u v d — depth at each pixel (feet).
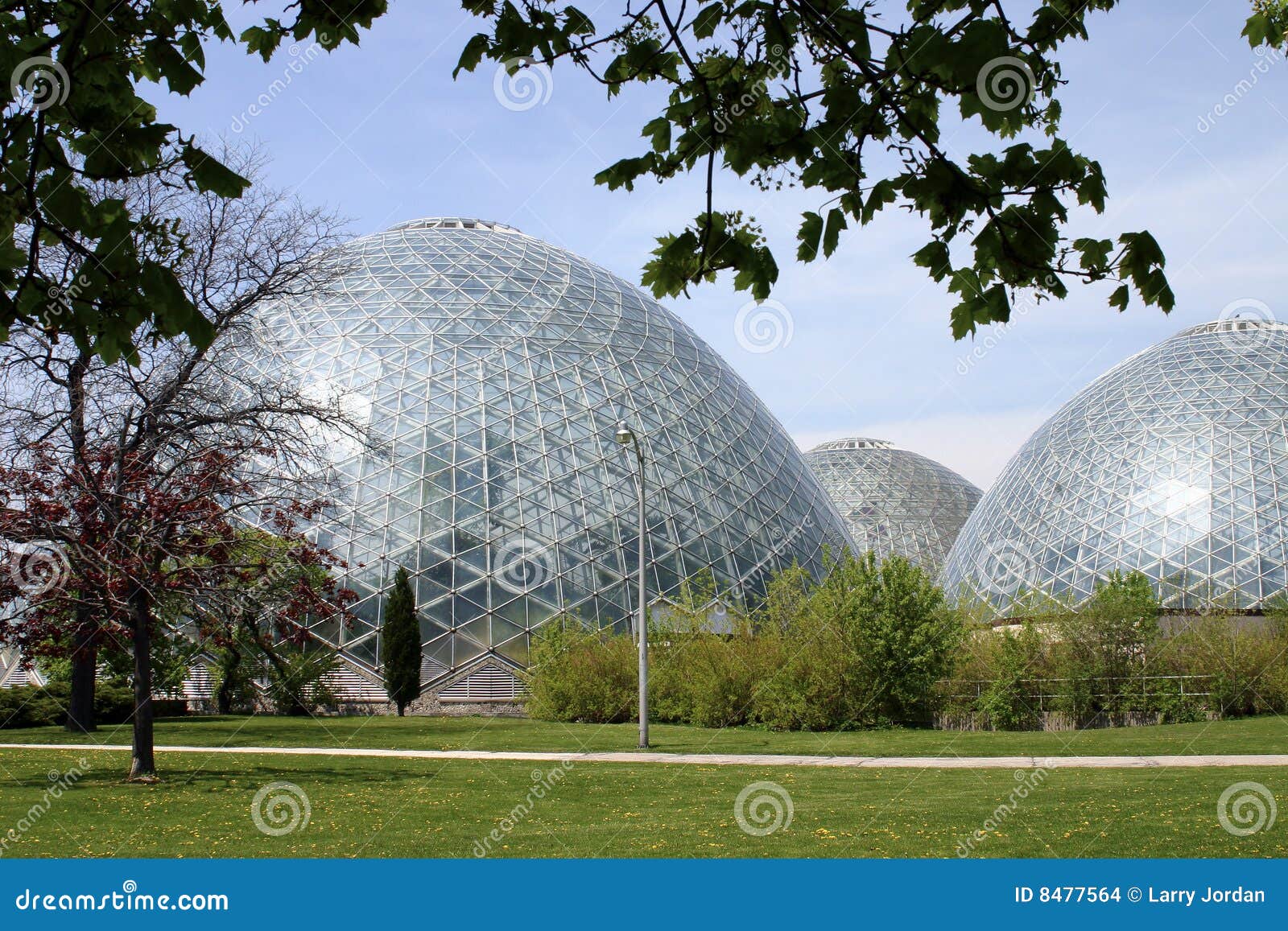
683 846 45.03
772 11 20.75
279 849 45.62
